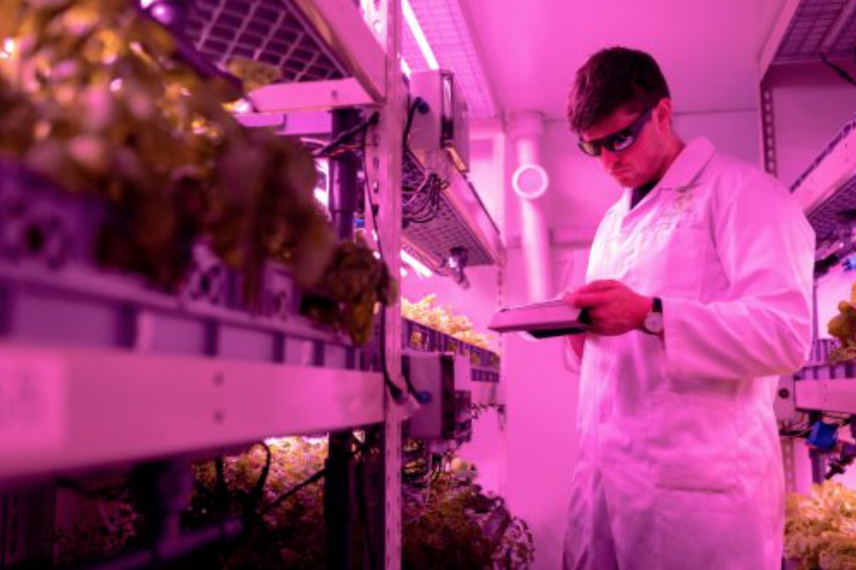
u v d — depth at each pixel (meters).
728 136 3.98
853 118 2.12
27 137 0.51
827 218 2.90
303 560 1.43
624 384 1.62
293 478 1.72
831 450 2.49
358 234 1.01
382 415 1.26
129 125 0.56
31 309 0.47
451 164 2.02
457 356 1.65
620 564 1.59
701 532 1.48
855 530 2.32
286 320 0.82
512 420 3.26
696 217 1.60
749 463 1.51
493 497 3.12
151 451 0.53
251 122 1.56
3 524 1.34
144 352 0.54
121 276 0.54
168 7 0.97
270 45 1.25
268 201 0.69
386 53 1.44
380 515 1.32
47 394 0.44
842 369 2.08
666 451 1.52
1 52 0.82
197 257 0.63
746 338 1.36
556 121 4.11
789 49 3.01
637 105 1.54
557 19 3.04
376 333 1.32
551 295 3.83
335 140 1.42
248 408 0.68
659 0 2.91
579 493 1.77
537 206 3.79
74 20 0.62
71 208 0.50
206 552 1.10
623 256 1.71
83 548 1.42
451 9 2.61
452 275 3.48
